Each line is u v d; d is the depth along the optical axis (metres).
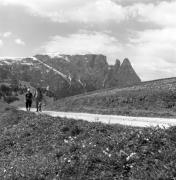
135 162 14.15
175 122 28.89
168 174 12.25
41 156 18.59
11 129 28.95
